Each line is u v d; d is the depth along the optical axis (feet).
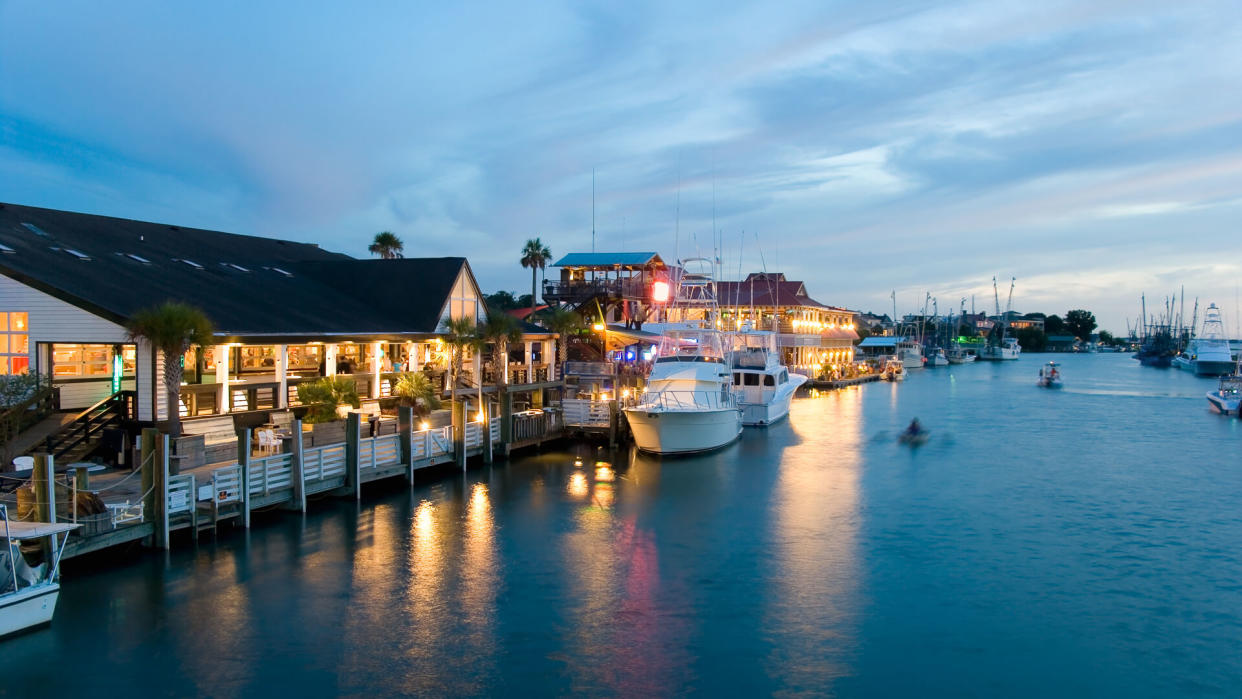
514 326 132.46
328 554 72.02
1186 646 56.80
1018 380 351.87
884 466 123.34
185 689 47.85
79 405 88.79
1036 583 69.15
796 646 55.93
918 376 384.88
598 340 193.88
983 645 56.59
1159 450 141.90
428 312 127.85
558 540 79.30
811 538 81.97
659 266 219.00
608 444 136.77
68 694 46.88
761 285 305.73
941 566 73.41
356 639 55.26
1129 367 533.96
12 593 52.75
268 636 55.31
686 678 51.01
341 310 120.57
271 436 89.15
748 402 175.22
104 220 118.42
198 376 92.58
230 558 69.21
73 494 60.23
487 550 75.46
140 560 67.36
